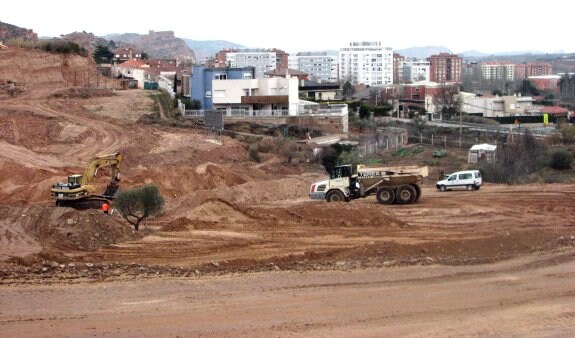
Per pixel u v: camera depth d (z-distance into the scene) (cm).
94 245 2672
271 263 2311
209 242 2648
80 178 3906
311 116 8231
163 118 7594
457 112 12006
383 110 11206
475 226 3053
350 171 3906
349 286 2041
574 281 2117
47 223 2892
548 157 5819
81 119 6962
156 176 4712
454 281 2111
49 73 9019
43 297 1870
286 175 5650
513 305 1888
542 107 13638
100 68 11288
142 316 1747
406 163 6400
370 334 1653
